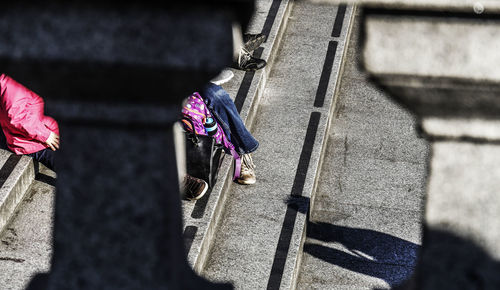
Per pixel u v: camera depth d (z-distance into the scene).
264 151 5.84
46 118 5.02
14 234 4.76
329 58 7.09
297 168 5.64
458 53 2.01
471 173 2.24
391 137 6.51
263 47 6.86
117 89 2.05
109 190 2.32
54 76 2.02
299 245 4.88
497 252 2.26
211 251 4.81
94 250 2.43
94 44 1.92
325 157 6.27
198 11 1.85
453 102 2.12
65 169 2.28
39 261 4.55
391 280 5.00
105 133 2.20
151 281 2.49
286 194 5.36
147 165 2.26
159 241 2.41
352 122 6.72
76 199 2.34
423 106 2.17
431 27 1.98
